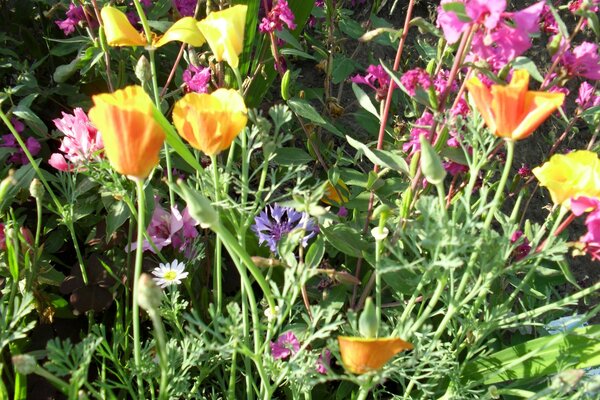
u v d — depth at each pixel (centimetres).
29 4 283
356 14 331
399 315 175
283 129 255
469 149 174
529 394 150
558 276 222
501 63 152
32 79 234
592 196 128
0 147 213
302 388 151
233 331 123
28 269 167
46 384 168
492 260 140
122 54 233
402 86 159
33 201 215
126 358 168
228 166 148
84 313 185
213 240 193
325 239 178
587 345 161
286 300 130
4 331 134
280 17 206
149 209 182
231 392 151
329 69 251
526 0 323
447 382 179
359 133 283
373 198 193
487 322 157
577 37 308
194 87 197
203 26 150
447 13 133
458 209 142
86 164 161
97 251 195
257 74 238
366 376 122
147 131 106
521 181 276
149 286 103
